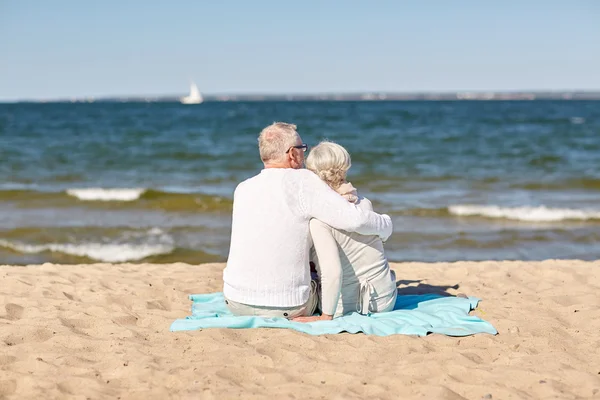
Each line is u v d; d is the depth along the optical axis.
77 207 11.96
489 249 8.99
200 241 9.46
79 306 4.68
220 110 72.62
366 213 4.01
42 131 31.95
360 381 3.19
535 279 5.82
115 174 16.42
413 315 4.26
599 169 16.97
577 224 10.65
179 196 12.95
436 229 10.27
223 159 19.33
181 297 5.15
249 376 3.32
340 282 4.01
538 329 4.11
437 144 24.12
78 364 3.49
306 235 4.06
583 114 54.34
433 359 3.54
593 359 3.62
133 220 10.94
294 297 4.06
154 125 37.97
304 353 3.64
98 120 44.91
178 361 3.53
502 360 3.57
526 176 15.85
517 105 95.50
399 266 6.67
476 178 15.59
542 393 3.08
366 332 3.93
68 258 8.50
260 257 4.02
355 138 27.58
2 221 10.62
